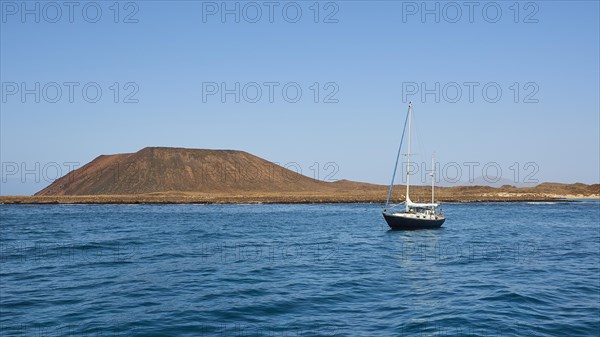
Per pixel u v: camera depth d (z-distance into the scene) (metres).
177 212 115.81
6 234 55.25
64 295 23.00
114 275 28.42
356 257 37.09
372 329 17.52
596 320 18.66
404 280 27.25
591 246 45.38
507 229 66.00
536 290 24.25
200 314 19.52
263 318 19.00
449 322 18.39
